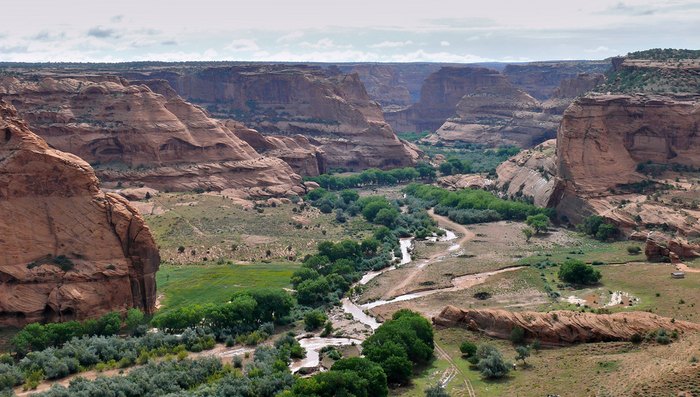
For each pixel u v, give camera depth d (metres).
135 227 131.00
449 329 119.69
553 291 141.25
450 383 98.50
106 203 131.38
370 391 92.25
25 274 121.75
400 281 156.75
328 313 137.00
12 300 119.56
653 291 134.25
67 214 128.50
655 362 91.50
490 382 97.31
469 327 118.31
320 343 120.06
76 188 130.12
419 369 104.88
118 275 127.19
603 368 94.62
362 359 98.00
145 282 131.62
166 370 103.94
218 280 154.25
